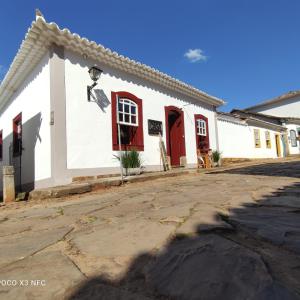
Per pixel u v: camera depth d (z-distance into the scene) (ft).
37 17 22.44
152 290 5.17
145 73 33.32
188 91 40.96
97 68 26.84
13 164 35.99
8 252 7.88
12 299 5.23
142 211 11.75
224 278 5.22
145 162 32.71
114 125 29.19
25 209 16.05
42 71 27.02
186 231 8.18
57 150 24.03
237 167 37.06
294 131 82.89
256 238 7.23
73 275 6.03
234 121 56.24
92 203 15.40
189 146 40.91
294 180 18.24
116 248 7.38
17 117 34.22
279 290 4.69
